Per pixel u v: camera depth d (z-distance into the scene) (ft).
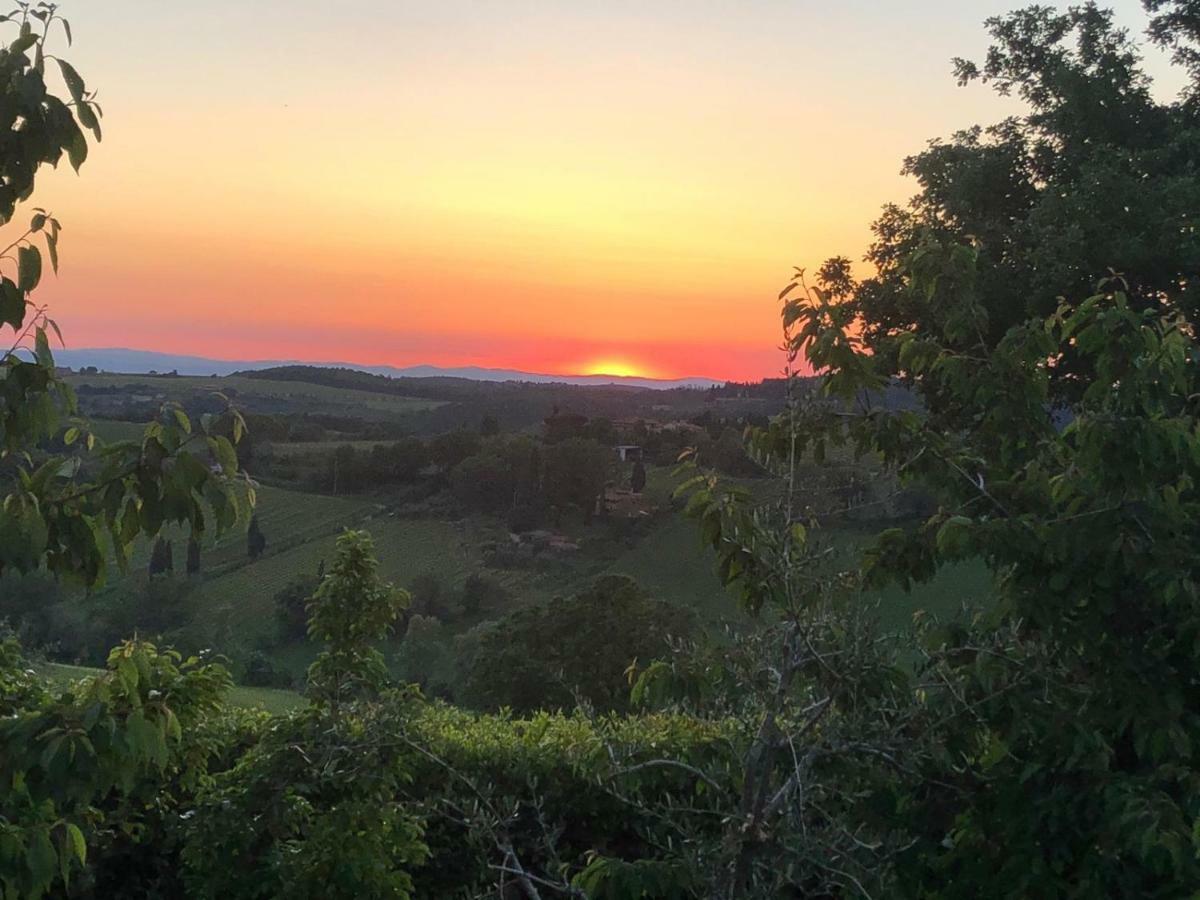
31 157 7.06
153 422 6.86
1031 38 45.16
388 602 14.37
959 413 12.42
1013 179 43.73
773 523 8.88
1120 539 9.04
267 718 18.38
